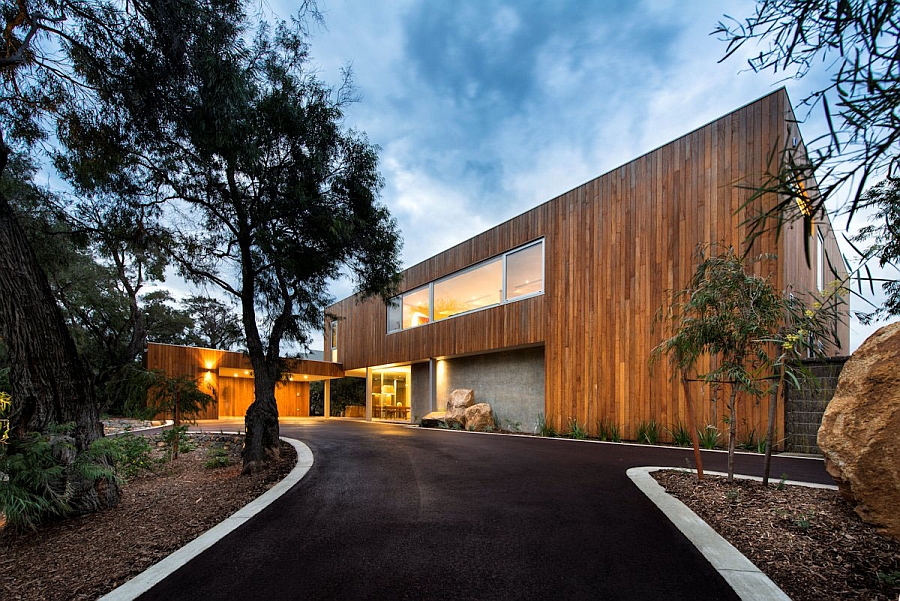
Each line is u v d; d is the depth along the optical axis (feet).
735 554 9.40
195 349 56.39
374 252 25.68
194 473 21.45
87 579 9.36
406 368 64.95
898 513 9.57
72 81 16.55
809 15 3.84
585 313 33.65
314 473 19.15
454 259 49.14
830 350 23.54
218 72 16.03
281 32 18.90
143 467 21.65
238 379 68.80
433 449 26.43
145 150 19.36
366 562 9.52
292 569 9.23
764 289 13.37
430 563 9.41
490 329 42.86
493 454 24.12
